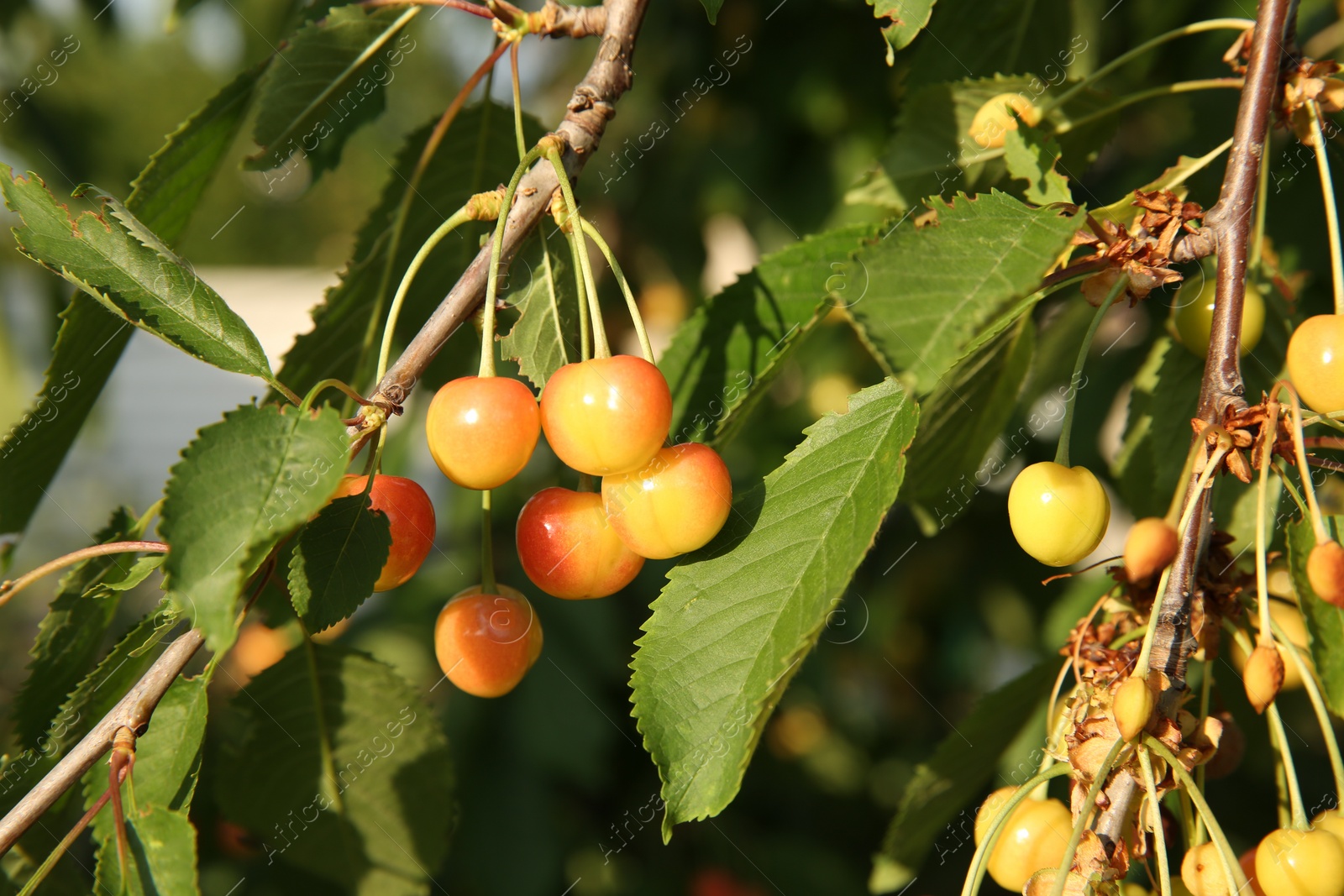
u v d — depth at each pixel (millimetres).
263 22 920
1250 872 600
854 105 967
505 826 855
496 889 840
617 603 958
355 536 590
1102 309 602
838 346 1093
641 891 961
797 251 647
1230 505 652
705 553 605
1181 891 596
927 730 1231
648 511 595
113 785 581
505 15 619
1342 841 591
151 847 587
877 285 564
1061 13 686
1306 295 701
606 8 617
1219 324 603
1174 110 772
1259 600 594
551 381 592
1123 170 792
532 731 875
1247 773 864
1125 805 589
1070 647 615
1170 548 573
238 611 598
